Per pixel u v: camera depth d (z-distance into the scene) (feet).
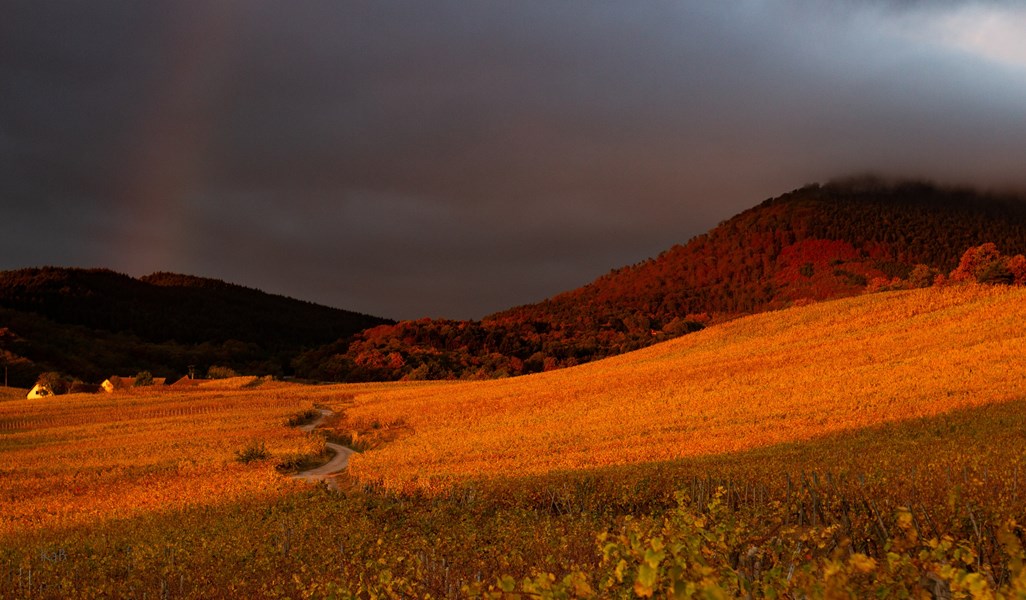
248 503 111.24
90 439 231.30
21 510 131.13
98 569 66.39
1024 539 22.75
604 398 241.96
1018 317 249.14
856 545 32.63
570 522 68.54
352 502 96.37
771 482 77.51
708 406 199.00
